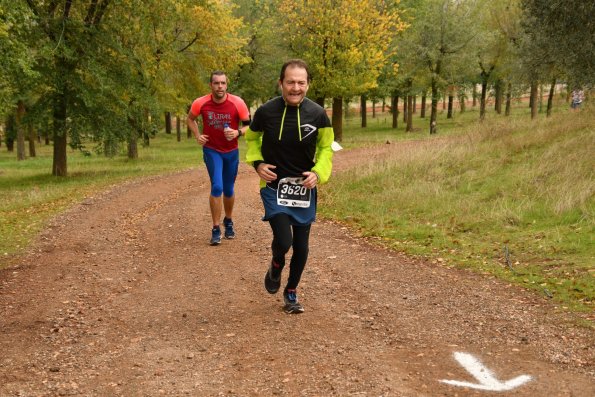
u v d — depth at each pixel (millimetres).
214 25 24922
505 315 4645
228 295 5336
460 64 32594
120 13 18719
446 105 70938
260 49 35906
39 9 17406
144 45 20484
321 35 25281
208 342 4176
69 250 7312
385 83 34219
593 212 7535
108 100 18906
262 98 38750
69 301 5242
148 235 8195
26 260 6812
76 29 17703
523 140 12750
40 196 13086
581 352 3838
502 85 40000
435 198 9711
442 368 3637
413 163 12375
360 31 26172
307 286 5578
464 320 4559
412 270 6145
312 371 3605
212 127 7168
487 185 10125
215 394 3320
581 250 6371
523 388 3330
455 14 31797
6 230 8781
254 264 6402
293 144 4332
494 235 7480
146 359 3877
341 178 12578
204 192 12750
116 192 13336
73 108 18484
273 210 4422
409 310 4832
